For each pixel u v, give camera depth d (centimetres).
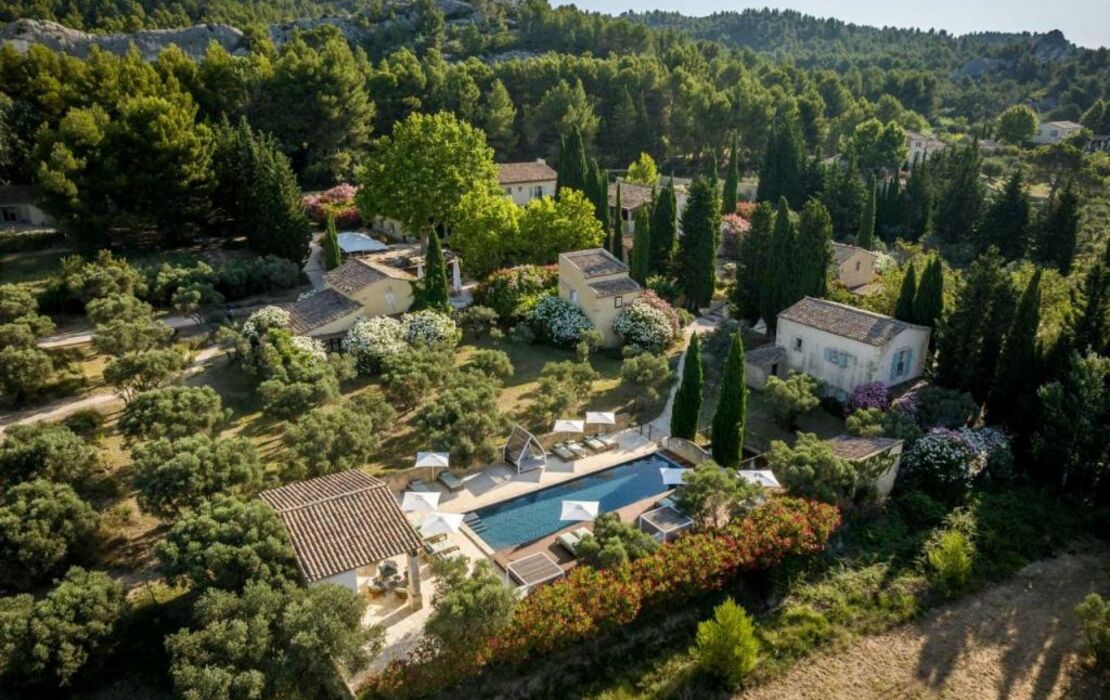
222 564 2197
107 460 3161
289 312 4484
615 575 2441
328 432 3048
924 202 8062
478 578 2233
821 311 4306
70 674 2042
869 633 2547
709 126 11181
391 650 2280
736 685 2300
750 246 5150
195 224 6091
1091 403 3253
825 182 8188
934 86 18525
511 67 11569
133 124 5553
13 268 5244
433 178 6038
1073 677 2372
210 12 17688
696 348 3472
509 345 4794
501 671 2259
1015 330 3597
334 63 8175
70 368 3916
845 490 3048
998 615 2647
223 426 3481
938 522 3062
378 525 2462
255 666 1967
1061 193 6619
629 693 2259
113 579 2506
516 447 3434
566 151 6831
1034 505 3256
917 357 4162
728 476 2841
